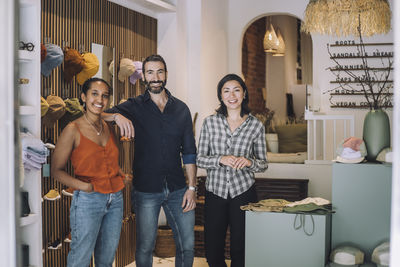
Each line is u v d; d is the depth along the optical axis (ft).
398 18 4.81
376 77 24.86
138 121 13.34
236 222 13.71
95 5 16.39
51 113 13.61
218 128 14.08
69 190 14.71
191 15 22.15
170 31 20.95
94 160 11.73
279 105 35.88
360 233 12.36
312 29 14.47
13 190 6.33
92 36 16.22
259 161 13.88
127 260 18.53
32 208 11.67
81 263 11.70
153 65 13.20
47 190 14.21
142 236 13.46
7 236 6.31
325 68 25.76
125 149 18.24
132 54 18.88
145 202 13.37
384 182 12.12
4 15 6.28
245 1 26.35
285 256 12.66
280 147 25.96
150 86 13.25
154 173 13.30
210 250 14.11
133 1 18.86
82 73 15.28
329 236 12.80
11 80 6.32
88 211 11.64
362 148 12.44
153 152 13.30
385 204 12.14
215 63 24.30
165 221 20.71
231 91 13.73
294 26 39.93
